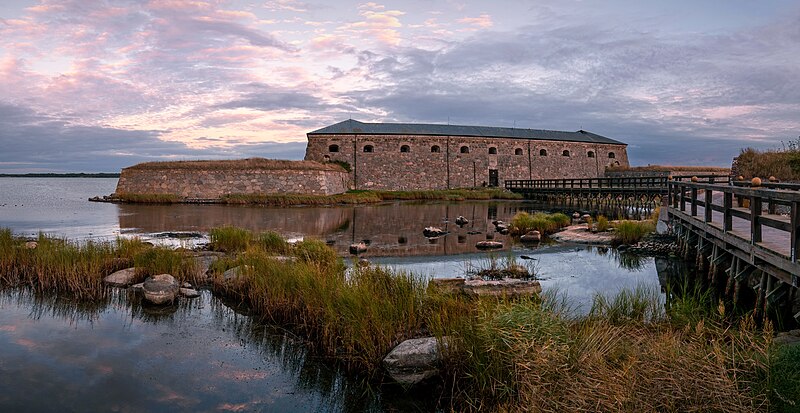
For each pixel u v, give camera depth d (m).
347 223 24.44
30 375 6.37
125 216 26.50
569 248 16.08
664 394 4.01
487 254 15.01
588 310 8.57
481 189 52.72
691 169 58.12
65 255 11.16
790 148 23.73
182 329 8.07
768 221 7.40
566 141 62.50
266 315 8.52
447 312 7.01
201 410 5.55
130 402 5.70
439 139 56.28
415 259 14.18
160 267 10.89
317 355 6.96
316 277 8.54
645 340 5.31
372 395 5.86
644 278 11.59
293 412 5.52
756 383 4.10
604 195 36.22
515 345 5.10
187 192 40.88
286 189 42.12
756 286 8.43
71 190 66.38
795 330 6.26
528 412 4.33
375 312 6.75
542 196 45.25
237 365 6.71
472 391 5.40
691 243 13.67
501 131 61.06
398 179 54.88
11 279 10.83
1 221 23.64
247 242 14.05
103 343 7.48
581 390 4.20
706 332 6.22
